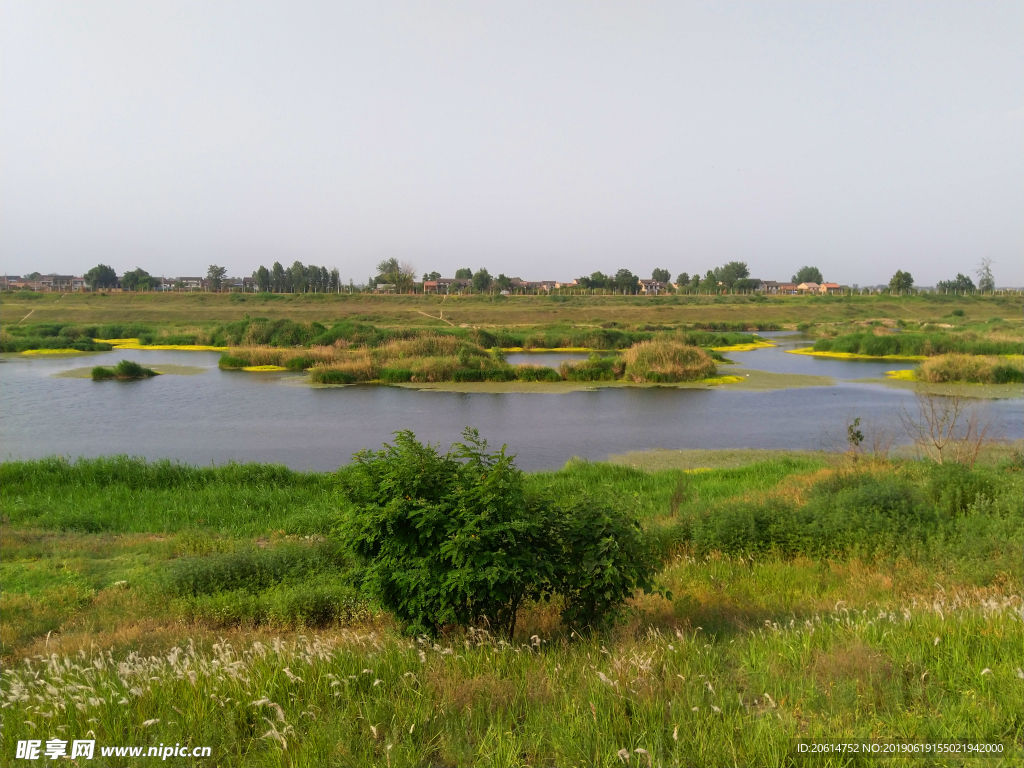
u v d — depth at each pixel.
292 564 9.51
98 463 16.09
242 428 25.64
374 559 6.33
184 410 29.11
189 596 8.17
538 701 4.59
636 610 6.98
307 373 41.09
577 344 57.53
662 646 5.47
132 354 52.81
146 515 13.10
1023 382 36.00
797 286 182.12
